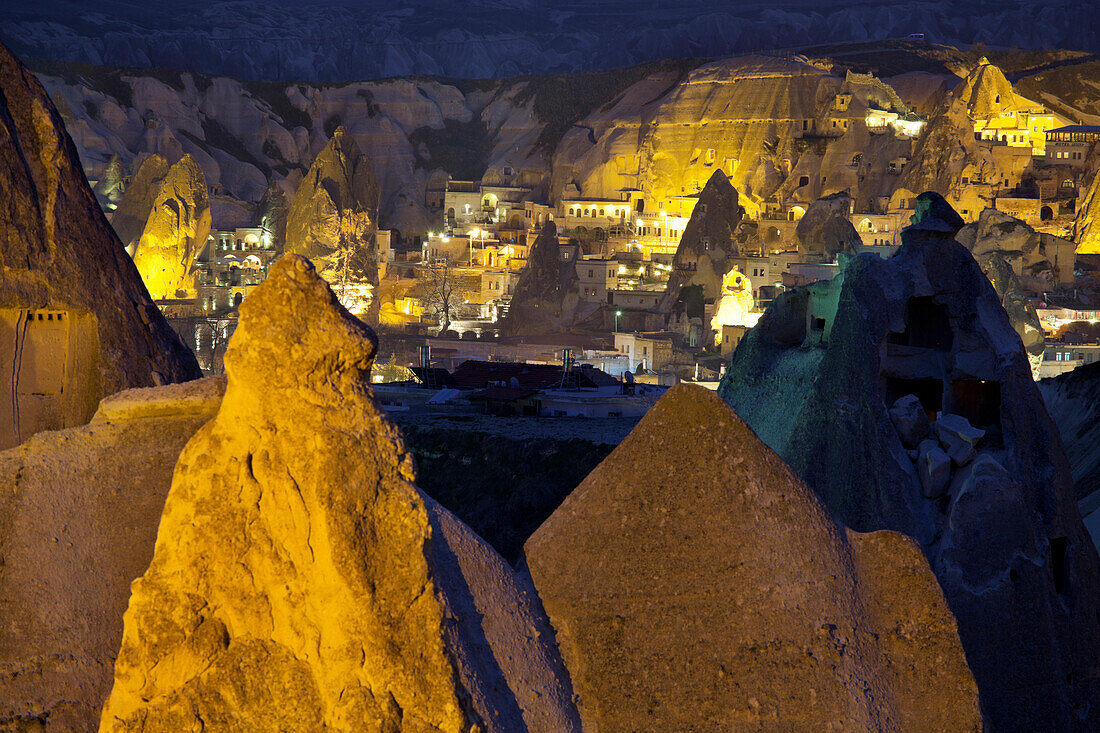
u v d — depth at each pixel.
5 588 5.57
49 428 10.43
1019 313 80.50
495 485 31.72
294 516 4.50
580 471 31.03
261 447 4.55
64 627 5.60
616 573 5.61
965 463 11.81
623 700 5.41
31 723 5.43
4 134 10.32
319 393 4.57
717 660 5.43
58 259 10.48
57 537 5.71
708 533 5.62
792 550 5.57
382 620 4.43
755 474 5.68
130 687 4.52
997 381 12.68
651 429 5.84
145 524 5.87
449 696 4.43
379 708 4.38
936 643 5.57
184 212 140.12
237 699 4.46
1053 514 12.14
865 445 12.36
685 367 104.88
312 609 4.48
